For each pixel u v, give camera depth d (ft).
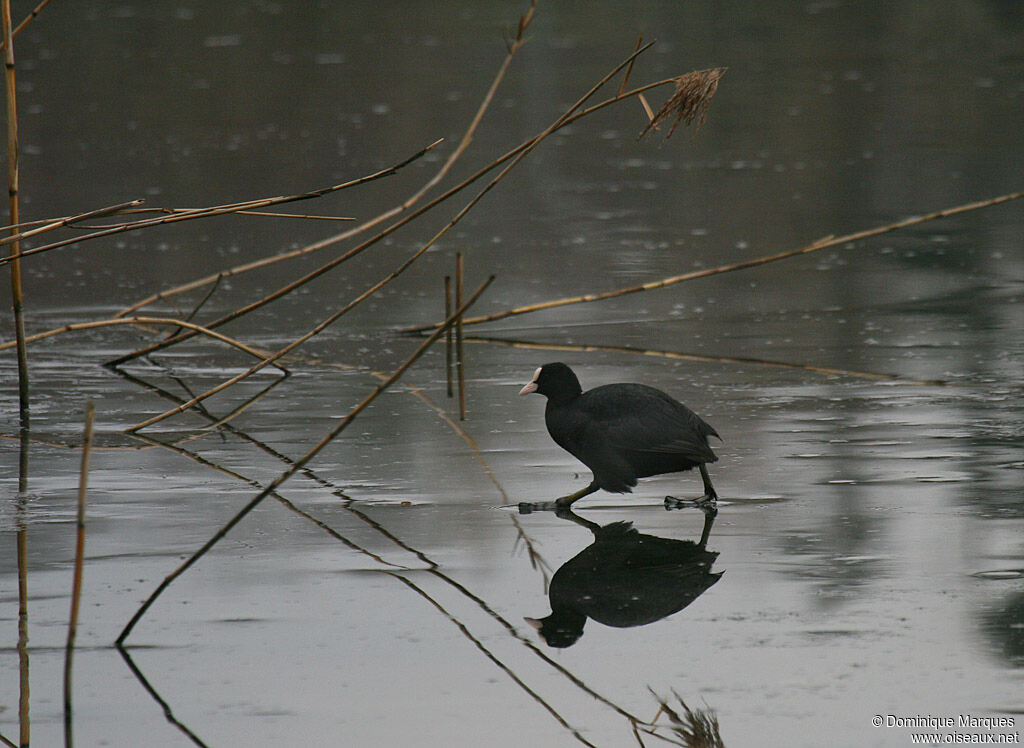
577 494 34.22
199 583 29.01
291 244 74.64
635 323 57.31
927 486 34.68
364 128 106.22
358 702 23.43
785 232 74.18
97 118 111.96
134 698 23.63
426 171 93.25
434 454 39.24
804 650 25.00
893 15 166.40
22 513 34.04
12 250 43.96
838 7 173.58
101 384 48.93
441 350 53.52
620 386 34.81
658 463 33.65
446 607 27.58
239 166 92.89
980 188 83.05
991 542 30.30
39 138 103.96
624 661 24.88
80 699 23.57
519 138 102.58
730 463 37.40
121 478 37.14
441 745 21.90
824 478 35.70
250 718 22.88
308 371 50.52
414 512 33.88
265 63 137.69
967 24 160.04
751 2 178.70
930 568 28.84
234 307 60.90
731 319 57.52
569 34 151.84
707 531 31.89
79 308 60.80
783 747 21.56
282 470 37.81
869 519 32.19
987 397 43.83
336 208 83.41
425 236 76.28
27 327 57.52
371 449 39.86
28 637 26.20
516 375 49.24
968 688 23.26
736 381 47.11
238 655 25.35
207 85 126.31
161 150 98.99
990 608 26.58
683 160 97.14
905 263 67.15
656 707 23.06
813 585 28.12
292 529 32.58
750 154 97.81
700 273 50.67
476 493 35.47
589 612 27.22
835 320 56.70
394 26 161.68
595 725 22.47
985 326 54.70
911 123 106.22
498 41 147.95
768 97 118.01
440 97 117.80
